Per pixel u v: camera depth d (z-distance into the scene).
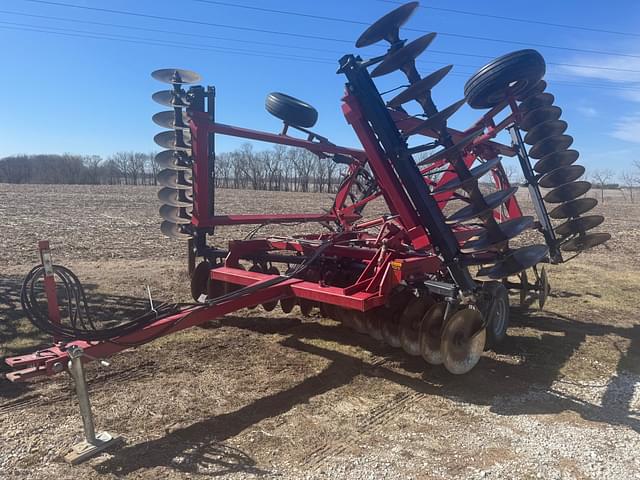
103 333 3.48
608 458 3.42
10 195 33.03
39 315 3.25
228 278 5.55
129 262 9.89
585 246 6.91
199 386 4.38
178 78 5.66
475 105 5.09
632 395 4.49
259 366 4.86
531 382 4.73
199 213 5.79
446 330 4.34
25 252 10.64
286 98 6.32
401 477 3.14
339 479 3.11
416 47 4.46
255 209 27.72
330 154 6.84
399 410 4.07
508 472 3.23
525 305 7.56
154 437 3.53
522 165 6.96
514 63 4.63
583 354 5.51
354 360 5.10
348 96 4.73
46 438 3.44
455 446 3.54
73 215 20.42
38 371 3.12
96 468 3.14
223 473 3.14
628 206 38.75
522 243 14.81
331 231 7.27
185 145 5.77
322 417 3.91
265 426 3.74
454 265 4.68
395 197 4.83
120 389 4.24
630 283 9.32
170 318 3.91
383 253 4.80
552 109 6.40
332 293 4.57
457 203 24.56
